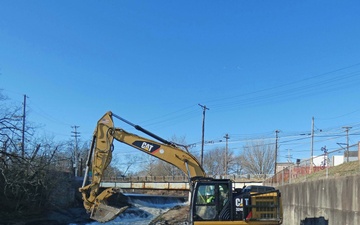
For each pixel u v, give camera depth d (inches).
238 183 2618.1
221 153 4626.0
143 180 3329.2
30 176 1862.7
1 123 1535.4
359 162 870.4
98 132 757.9
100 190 805.2
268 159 4192.9
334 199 722.8
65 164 3373.5
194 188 631.2
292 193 1045.2
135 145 756.0
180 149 754.2
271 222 617.6
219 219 615.2
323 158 1077.1
